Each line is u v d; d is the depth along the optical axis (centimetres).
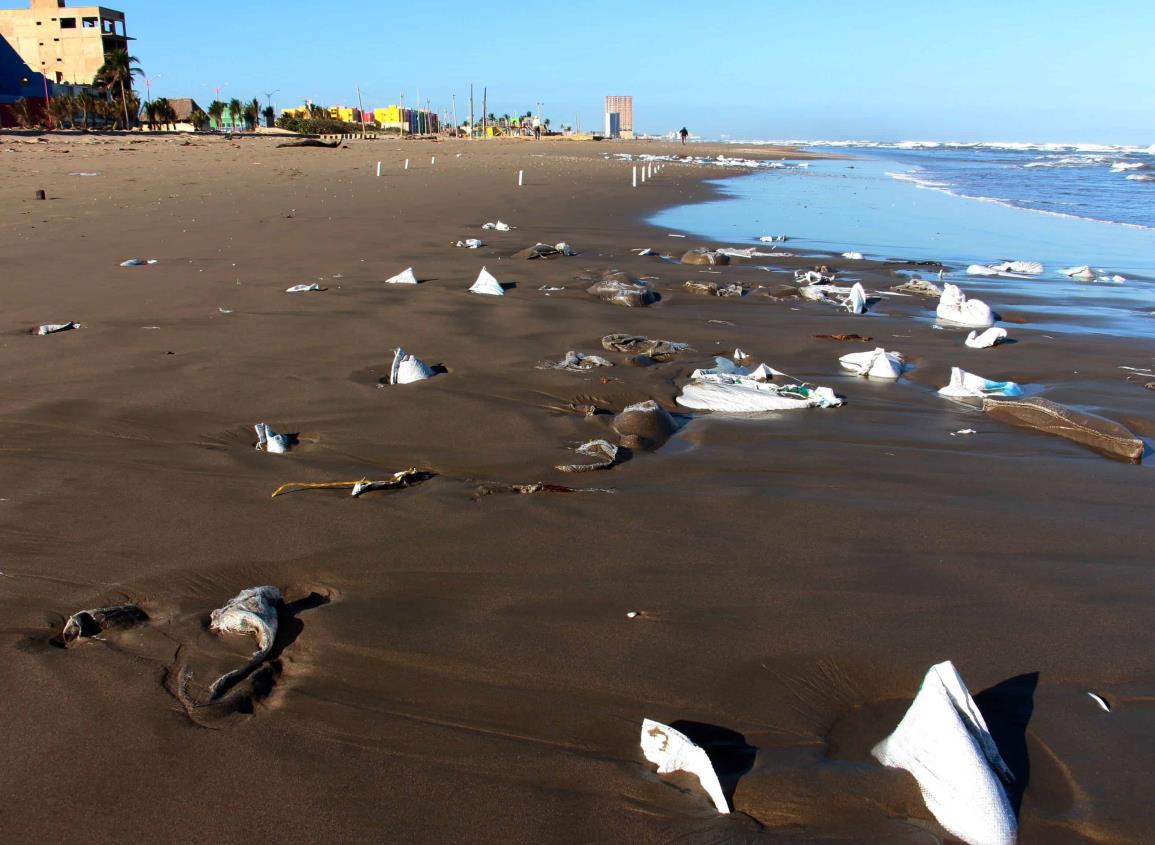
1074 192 3036
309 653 310
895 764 256
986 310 933
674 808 239
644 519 427
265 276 1053
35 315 833
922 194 2919
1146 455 547
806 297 1039
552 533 409
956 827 234
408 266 1155
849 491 473
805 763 259
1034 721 281
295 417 561
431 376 652
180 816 232
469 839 226
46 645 310
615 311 912
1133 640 330
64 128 6744
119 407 570
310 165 3419
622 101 19600
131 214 1623
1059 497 473
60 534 394
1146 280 1258
